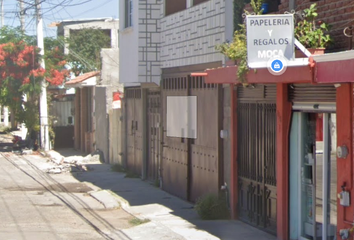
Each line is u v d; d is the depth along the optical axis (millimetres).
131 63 16734
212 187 12844
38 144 28969
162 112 16281
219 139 12477
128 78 17094
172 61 15242
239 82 9969
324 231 9180
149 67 16141
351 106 8219
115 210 13711
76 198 15422
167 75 15773
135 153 19609
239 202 11844
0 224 11891
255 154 11117
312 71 7930
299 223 9914
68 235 10844
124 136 20922
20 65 28016
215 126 12656
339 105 8438
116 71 24422
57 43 32844
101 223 12047
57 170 20969
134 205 14102
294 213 10008
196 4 13859
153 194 15664
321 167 9328
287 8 10352
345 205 8352
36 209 13727
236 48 9617
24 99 31750
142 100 18469
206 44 13078
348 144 8281
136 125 19406
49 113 31578
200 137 13578
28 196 15734
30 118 28859
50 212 13367
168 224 11695
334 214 8977
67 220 12406
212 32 12734
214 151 12727
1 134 41469
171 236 10555
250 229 10984
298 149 9891
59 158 25203
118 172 20625
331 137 8992
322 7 9453
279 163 10008
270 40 8000
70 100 32031
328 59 7629
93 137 25734
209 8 12891
